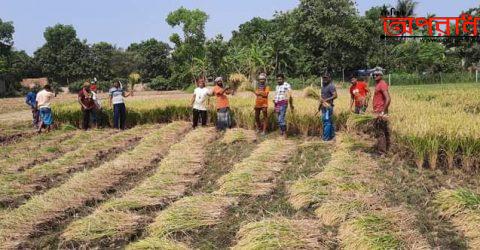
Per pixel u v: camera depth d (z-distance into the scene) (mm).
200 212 6324
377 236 5070
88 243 5840
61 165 10086
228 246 5562
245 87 14273
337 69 52500
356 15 52812
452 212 5938
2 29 75062
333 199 6461
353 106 13477
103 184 8180
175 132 13703
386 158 9094
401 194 6984
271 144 10438
